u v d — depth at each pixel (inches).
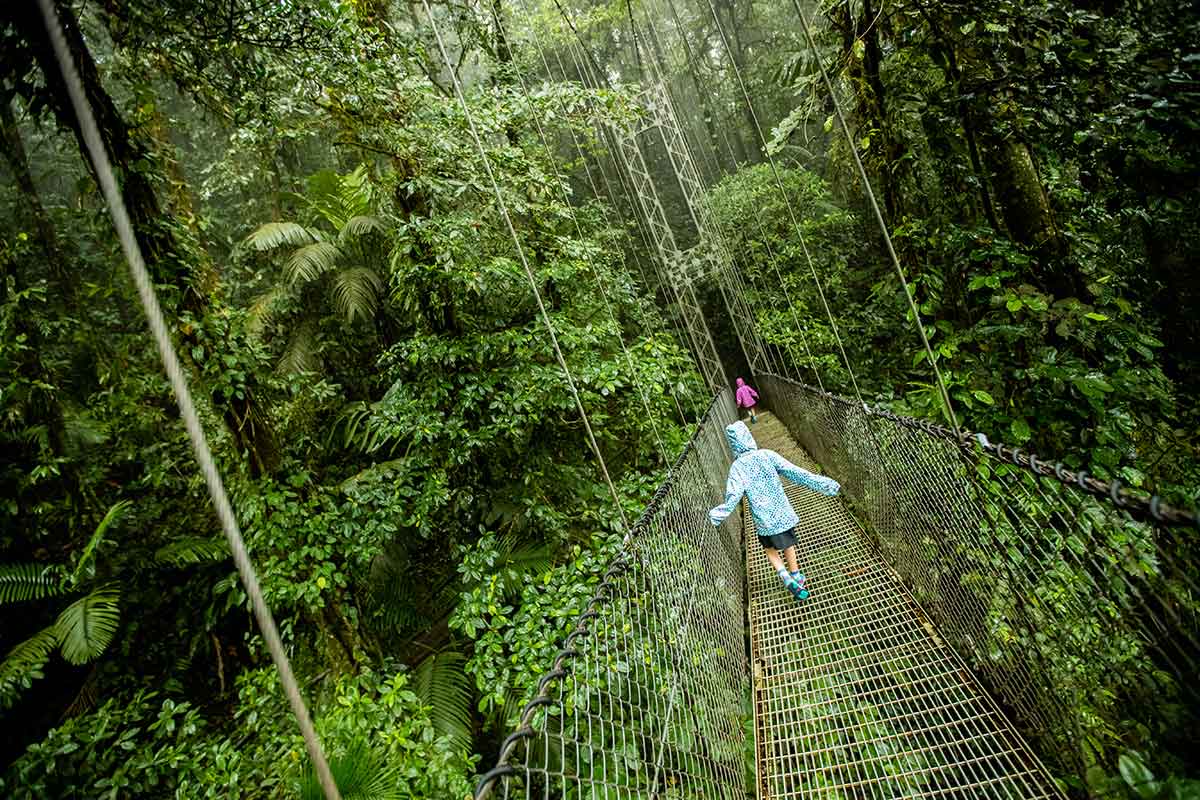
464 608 128.3
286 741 114.4
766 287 397.4
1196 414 123.2
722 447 236.7
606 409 211.0
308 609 137.7
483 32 197.0
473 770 121.9
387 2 163.2
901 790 77.5
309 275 212.4
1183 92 94.3
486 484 175.0
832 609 120.6
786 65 181.8
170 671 163.5
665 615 83.7
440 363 163.3
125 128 114.5
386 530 137.6
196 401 131.4
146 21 108.8
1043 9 108.8
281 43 115.6
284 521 130.1
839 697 96.1
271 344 235.5
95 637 145.6
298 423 188.4
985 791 71.9
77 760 122.6
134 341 177.3
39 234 205.0
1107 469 107.0
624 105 186.4
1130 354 126.6
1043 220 127.4
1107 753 57.3
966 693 86.0
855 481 159.5
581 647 68.7
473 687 148.5
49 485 176.6
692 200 426.3
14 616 168.9
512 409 154.6
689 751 71.4
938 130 128.7
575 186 520.7
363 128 138.8
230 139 140.9
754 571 152.9
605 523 168.2
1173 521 40.0
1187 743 48.3
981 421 120.0
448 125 144.9
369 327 239.3
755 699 102.1
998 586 74.6
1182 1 101.7
